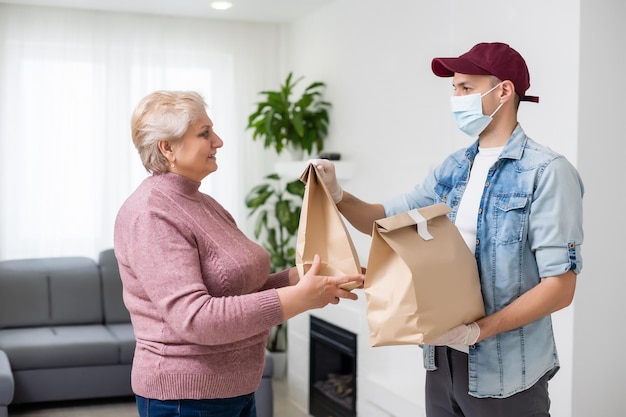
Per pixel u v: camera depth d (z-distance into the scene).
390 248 1.98
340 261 2.10
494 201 2.09
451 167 2.30
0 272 5.43
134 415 4.86
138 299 2.12
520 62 2.13
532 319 1.99
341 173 4.93
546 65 3.21
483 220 2.10
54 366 4.90
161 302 1.98
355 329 4.57
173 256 2.00
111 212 5.93
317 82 5.54
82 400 5.20
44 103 5.75
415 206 2.46
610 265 3.18
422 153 4.18
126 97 5.94
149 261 2.01
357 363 4.57
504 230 2.05
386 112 4.58
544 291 1.98
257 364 2.20
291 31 6.18
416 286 1.90
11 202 5.70
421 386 4.02
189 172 2.16
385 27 4.58
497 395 2.07
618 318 3.22
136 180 5.99
